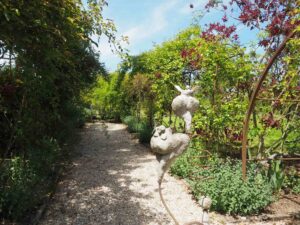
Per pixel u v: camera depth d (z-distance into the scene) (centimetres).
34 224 406
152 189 568
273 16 543
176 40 858
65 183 598
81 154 873
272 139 635
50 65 411
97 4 495
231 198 439
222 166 526
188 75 699
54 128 796
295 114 514
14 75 499
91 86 1328
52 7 348
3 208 406
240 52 564
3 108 537
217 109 567
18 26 320
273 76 531
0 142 592
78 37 436
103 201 506
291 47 474
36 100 573
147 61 1087
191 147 632
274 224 412
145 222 430
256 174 510
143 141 1059
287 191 521
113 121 1872
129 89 1405
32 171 494
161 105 816
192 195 534
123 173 677
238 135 552
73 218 439
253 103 267
